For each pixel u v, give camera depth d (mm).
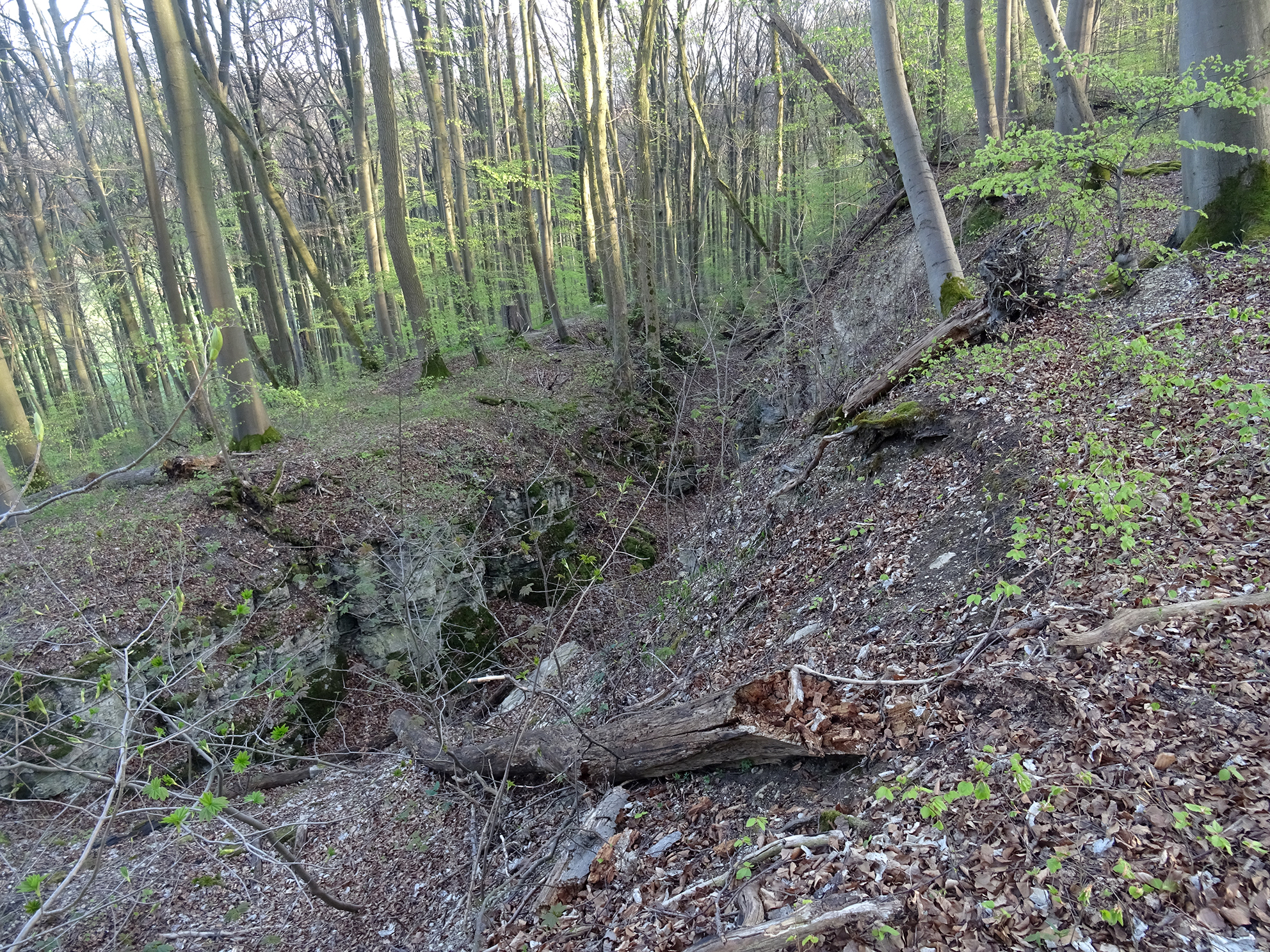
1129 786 2654
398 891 5492
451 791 6477
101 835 6207
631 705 6352
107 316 20453
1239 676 2889
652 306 16156
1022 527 3863
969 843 2750
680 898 3408
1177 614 3230
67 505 9523
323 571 9227
